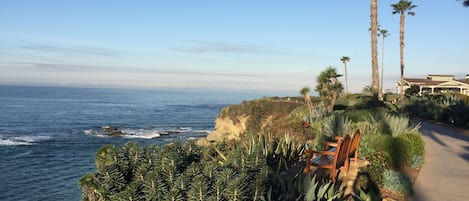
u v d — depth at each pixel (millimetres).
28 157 38156
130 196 4977
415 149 10234
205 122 89062
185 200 4922
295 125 13258
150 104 183875
